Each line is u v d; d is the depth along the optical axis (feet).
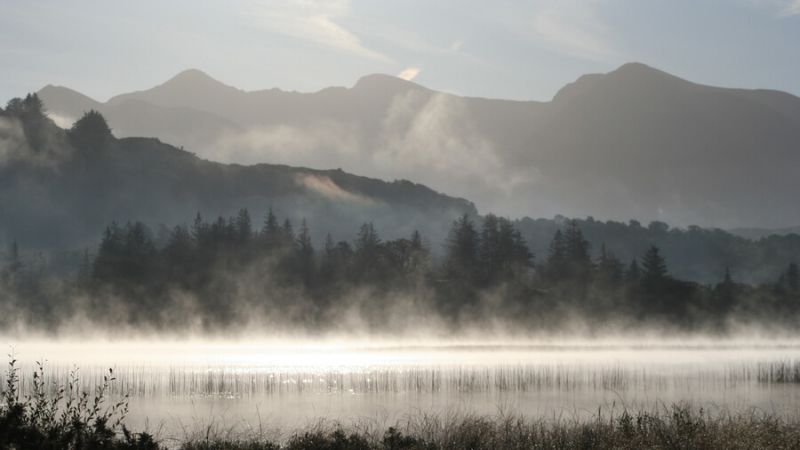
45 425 62.54
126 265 492.13
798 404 139.85
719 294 507.30
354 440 77.51
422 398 161.48
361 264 527.81
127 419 119.34
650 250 523.29
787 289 533.55
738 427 75.82
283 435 96.02
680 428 76.48
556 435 80.84
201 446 79.05
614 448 73.56
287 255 536.01
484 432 80.64
